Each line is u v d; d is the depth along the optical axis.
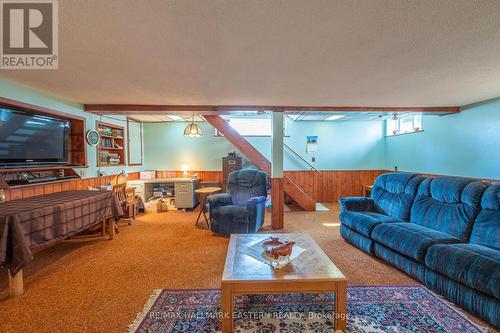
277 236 2.49
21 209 2.21
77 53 2.01
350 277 2.42
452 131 4.41
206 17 1.50
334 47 1.92
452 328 1.70
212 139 6.12
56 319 1.80
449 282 2.00
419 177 3.17
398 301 2.01
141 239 3.53
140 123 6.00
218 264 2.71
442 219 2.61
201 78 2.65
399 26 1.61
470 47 1.92
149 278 2.40
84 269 2.58
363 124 6.37
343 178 6.40
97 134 4.21
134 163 5.70
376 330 1.69
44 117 3.22
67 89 3.05
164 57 2.09
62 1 1.34
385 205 3.43
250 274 1.72
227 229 3.56
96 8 1.40
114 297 2.07
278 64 2.26
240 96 3.45
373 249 2.87
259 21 1.55
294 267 1.82
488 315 1.70
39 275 2.45
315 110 4.14
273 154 4.11
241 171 4.30
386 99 3.68
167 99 3.62
